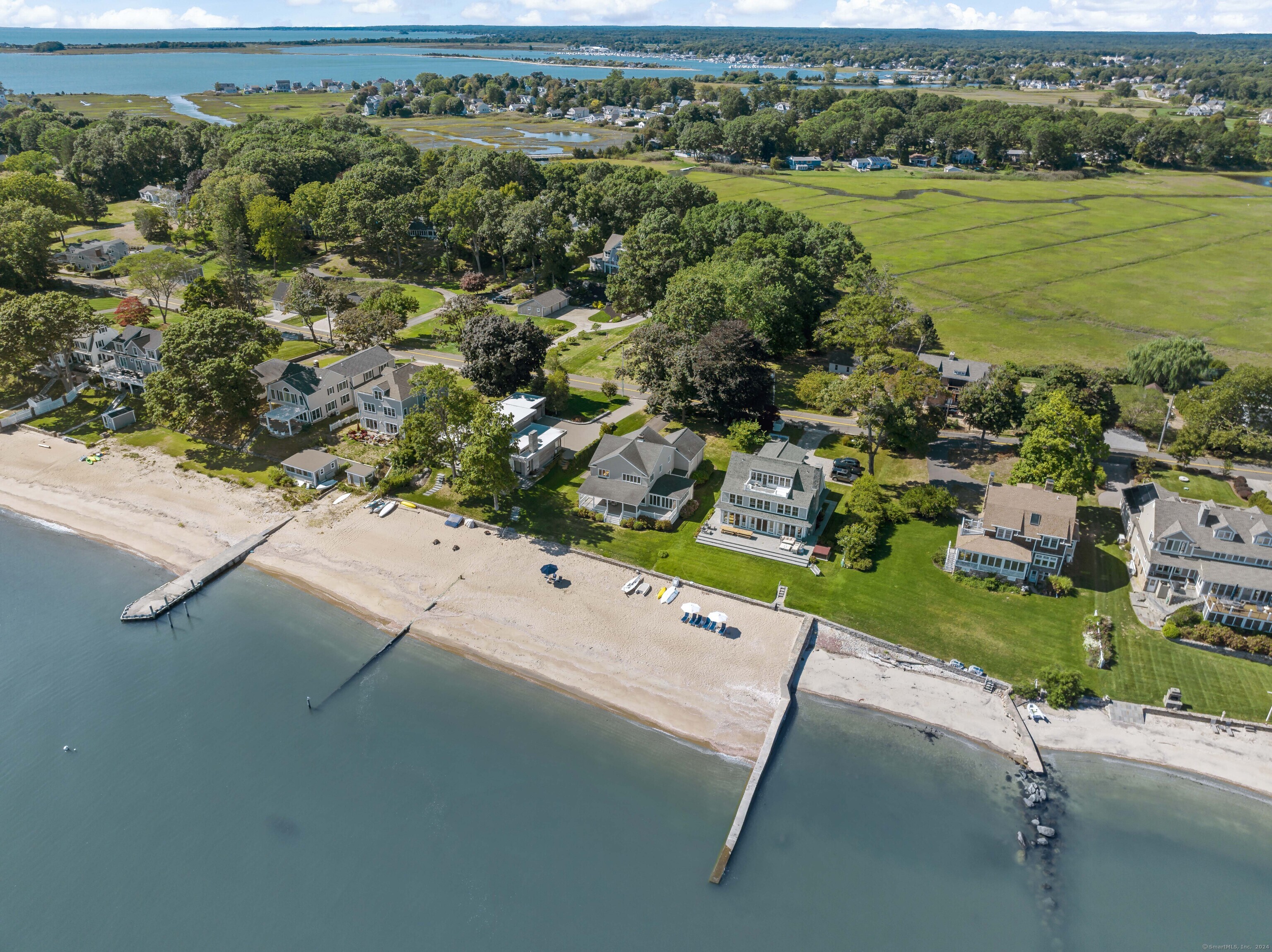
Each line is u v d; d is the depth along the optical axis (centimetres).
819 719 6050
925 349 12575
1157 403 10525
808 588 7388
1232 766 5688
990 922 4675
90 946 4478
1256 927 4688
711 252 14812
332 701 6141
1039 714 6072
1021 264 17788
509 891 4769
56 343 10606
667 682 6366
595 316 14550
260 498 8744
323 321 13962
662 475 8738
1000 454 9644
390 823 5178
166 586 7331
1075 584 7400
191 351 9512
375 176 17975
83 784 5422
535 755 5706
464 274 16725
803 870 4938
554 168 19900
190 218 18462
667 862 4966
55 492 8831
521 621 7000
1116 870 5003
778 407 10950
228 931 4550
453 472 8888
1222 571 6938
